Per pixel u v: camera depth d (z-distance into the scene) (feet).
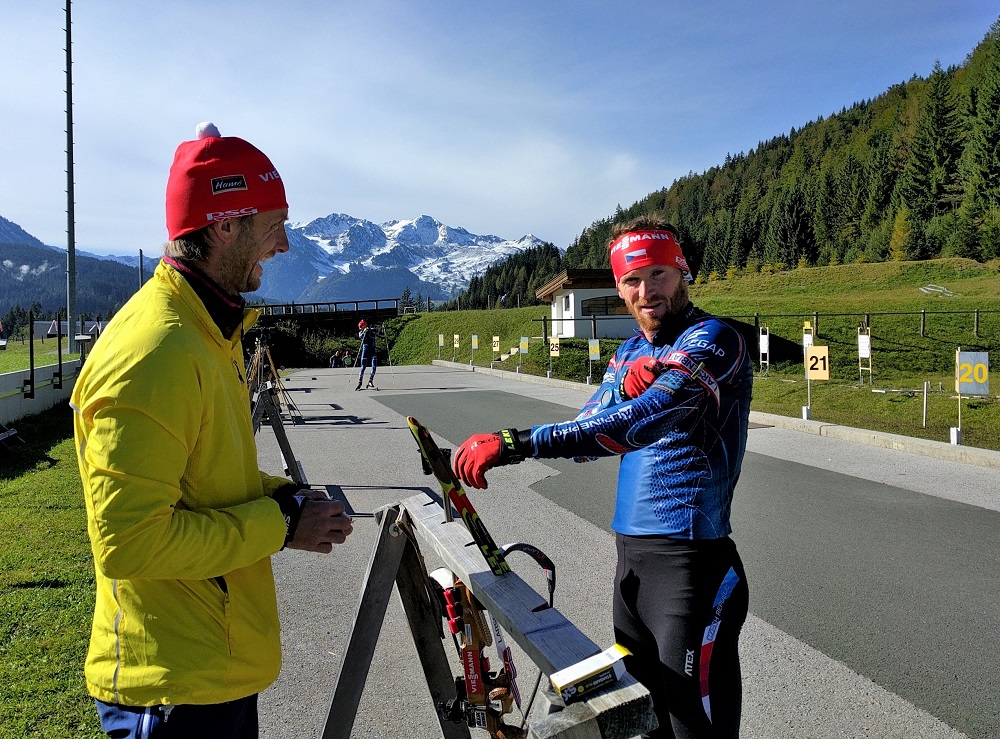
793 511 20.81
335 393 61.77
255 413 22.70
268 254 5.77
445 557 6.33
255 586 5.41
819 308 105.70
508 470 27.07
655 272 7.26
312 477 26.76
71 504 20.52
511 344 124.26
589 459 7.43
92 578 14.62
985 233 152.46
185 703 4.89
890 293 117.91
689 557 6.68
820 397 52.85
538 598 5.37
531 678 10.94
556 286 114.83
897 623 13.00
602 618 13.55
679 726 6.58
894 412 46.68
